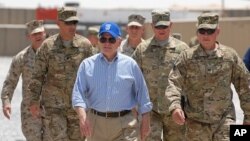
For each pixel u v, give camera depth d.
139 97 8.77
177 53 10.79
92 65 8.59
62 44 10.54
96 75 8.56
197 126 9.21
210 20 8.94
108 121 8.63
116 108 8.61
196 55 9.06
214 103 9.09
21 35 55.06
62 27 10.50
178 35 16.17
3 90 11.74
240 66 9.09
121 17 62.12
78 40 10.62
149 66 10.80
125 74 8.61
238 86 9.18
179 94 8.99
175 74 9.09
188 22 42.69
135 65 8.67
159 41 10.87
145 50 10.88
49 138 10.77
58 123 10.49
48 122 10.59
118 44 8.56
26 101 11.40
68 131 10.68
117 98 8.58
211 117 9.10
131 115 8.77
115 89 8.57
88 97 8.67
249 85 9.13
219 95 9.08
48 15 54.53
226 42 40.44
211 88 9.08
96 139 8.73
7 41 54.91
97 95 8.59
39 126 11.23
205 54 9.05
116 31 8.50
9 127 17.36
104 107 8.59
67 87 10.53
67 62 10.51
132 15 12.85
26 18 62.28
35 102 10.48
